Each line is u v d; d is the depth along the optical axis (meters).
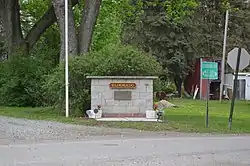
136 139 20.00
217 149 16.95
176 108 45.47
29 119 29.22
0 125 25.47
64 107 32.28
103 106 29.81
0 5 47.84
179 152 16.06
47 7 55.62
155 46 70.31
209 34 77.12
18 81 42.62
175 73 72.00
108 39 61.16
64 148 16.86
